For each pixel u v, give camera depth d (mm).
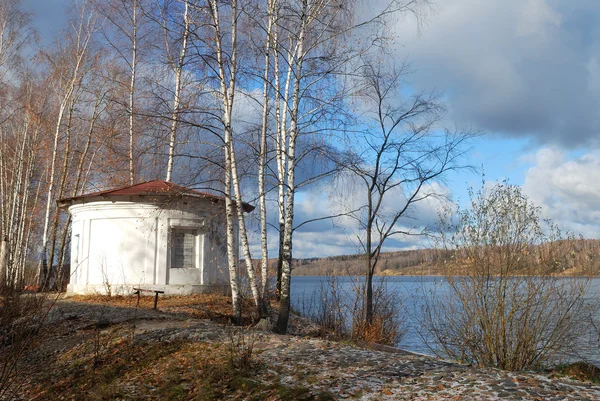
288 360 9609
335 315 16562
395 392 7488
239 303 15609
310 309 19547
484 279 10445
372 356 9703
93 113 28562
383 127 18203
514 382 7617
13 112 29266
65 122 30453
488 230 10594
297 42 15406
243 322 16156
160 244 20891
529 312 10094
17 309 10570
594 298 9898
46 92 29516
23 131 29844
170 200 18953
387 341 15414
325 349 10352
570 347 10289
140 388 9102
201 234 21781
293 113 15086
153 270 20750
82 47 28719
